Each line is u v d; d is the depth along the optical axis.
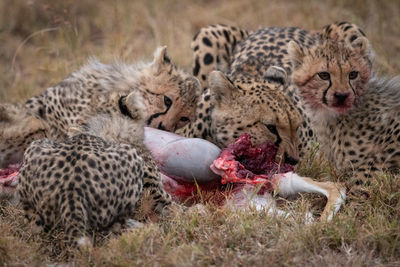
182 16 18.98
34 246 7.52
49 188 7.44
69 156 7.62
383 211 8.51
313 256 7.29
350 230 7.77
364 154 9.93
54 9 17.88
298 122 9.50
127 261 7.05
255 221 8.11
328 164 10.35
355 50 10.11
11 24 18.28
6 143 10.62
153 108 11.67
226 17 18.88
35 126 10.91
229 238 7.66
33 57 16.50
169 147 9.34
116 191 7.65
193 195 9.28
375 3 18.45
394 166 9.64
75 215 7.24
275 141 9.52
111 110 9.73
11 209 8.90
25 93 14.32
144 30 18.19
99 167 7.56
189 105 11.65
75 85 11.90
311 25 17.77
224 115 9.84
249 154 9.42
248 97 9.75
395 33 17.00
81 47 16.83
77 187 7.37
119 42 16.16
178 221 8.23
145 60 14.48
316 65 10.08
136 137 9.50
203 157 9.20
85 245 7.13
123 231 7.93
